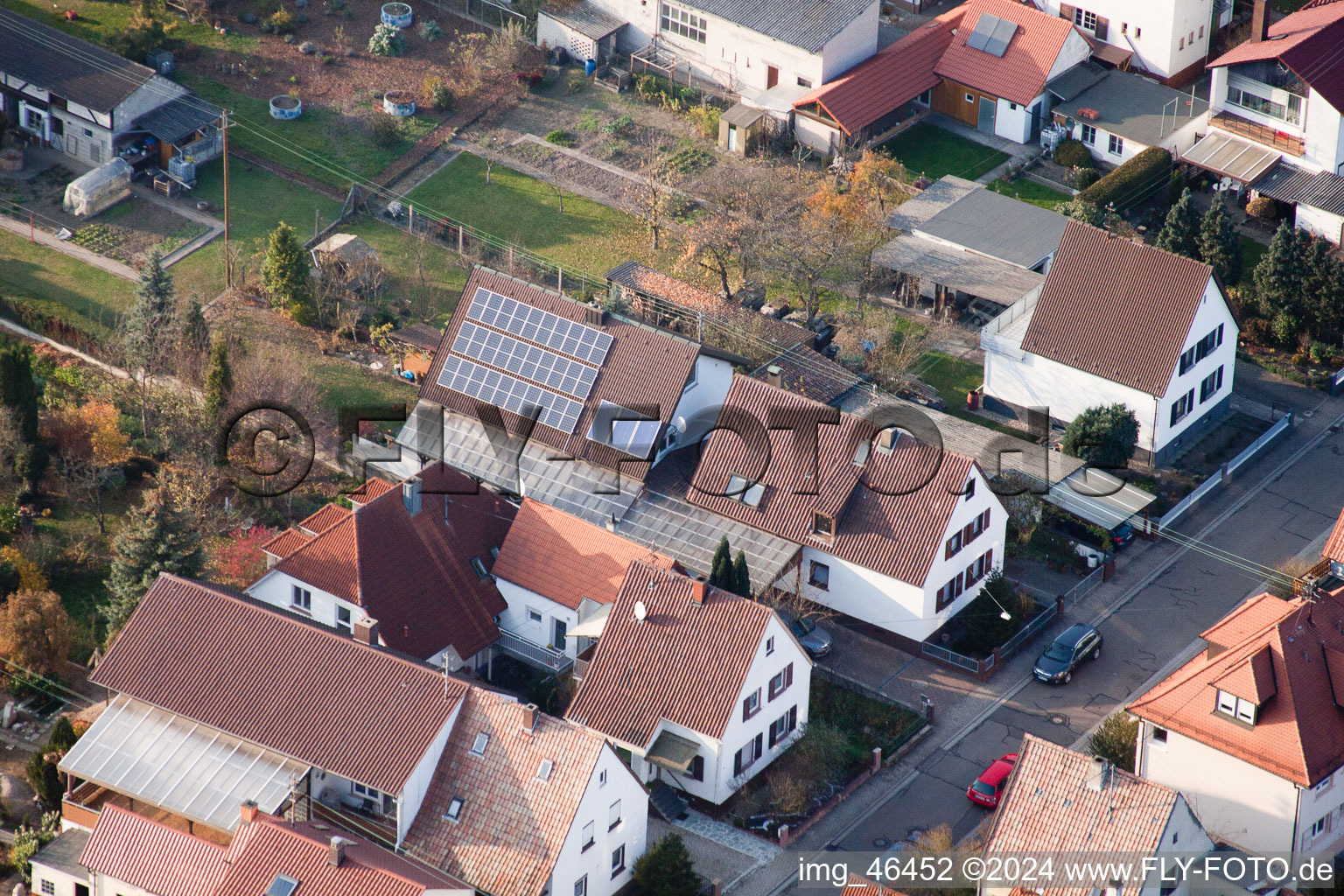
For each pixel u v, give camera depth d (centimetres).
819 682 11456
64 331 14012
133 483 12888
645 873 9888
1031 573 12450
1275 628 10181
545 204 15800
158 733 10019
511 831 9556
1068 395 13312
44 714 11194
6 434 12475
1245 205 15750
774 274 14850
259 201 15662
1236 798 10181
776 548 11794
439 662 11162
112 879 9438
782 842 10362
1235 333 13488
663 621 10519
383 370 14012
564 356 12588
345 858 9031
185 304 14125
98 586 12125
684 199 15762
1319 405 13962
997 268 14550
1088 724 11306
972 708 11412
